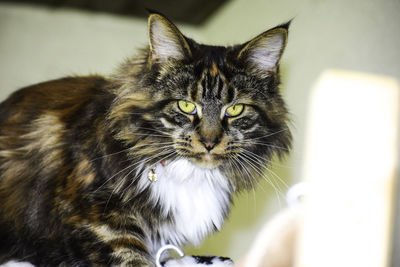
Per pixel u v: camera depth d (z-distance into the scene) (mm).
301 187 686
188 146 849
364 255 634
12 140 894
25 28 1483
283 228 645
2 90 1434
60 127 873
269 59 884
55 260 862
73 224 836
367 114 921
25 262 853
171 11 1465
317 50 1057
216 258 838
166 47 853
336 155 961
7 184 884
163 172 856
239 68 873
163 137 850
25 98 920
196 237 882
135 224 846
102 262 831
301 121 1064
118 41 1545
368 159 900
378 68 925
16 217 878
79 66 1503
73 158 851
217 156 857
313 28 1074
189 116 854
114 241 832
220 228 897
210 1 1391
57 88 923
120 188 835
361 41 964
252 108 874
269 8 1204
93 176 837
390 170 819
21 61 1465
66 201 841
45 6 1476
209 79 857
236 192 903
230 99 862
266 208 1117
